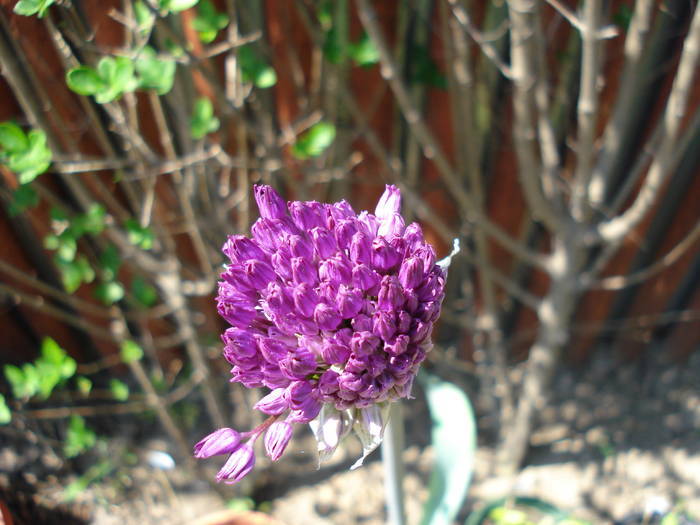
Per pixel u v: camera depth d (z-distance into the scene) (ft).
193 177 1.12
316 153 1.02
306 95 1.17
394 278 0.55
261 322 0.58
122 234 1.17
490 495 1.39
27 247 1.21
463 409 0.95
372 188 1.29
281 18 1.08
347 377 0.54
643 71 1.07
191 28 1.05
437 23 1.09
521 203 1.30
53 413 1.24
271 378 0.57
